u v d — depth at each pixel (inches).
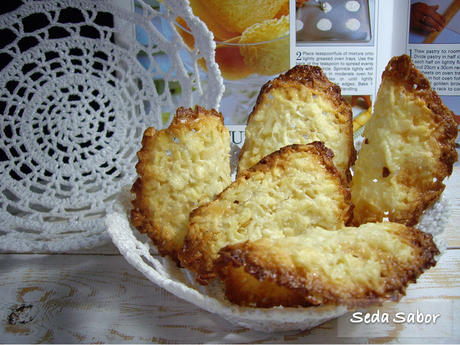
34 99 8.9
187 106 8.6
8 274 7.2
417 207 6.2
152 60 8.9
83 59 9.1
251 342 5.6
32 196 8.7
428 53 10.9
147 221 6.5
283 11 10.9
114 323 6.1
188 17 7.6
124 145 9.2
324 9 10.8
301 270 4.5
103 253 7.9
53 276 7.2
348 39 11.0
